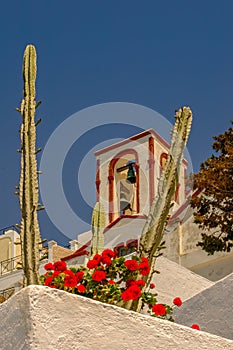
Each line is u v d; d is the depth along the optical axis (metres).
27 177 6.93
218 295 8.90
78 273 7.04
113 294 6.92
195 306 9.05
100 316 5.88
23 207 6.87
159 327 6.17
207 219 21.30
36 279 6.71
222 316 8.77
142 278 7.18
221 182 21.14
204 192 21.30
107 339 5.84
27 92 7.35
